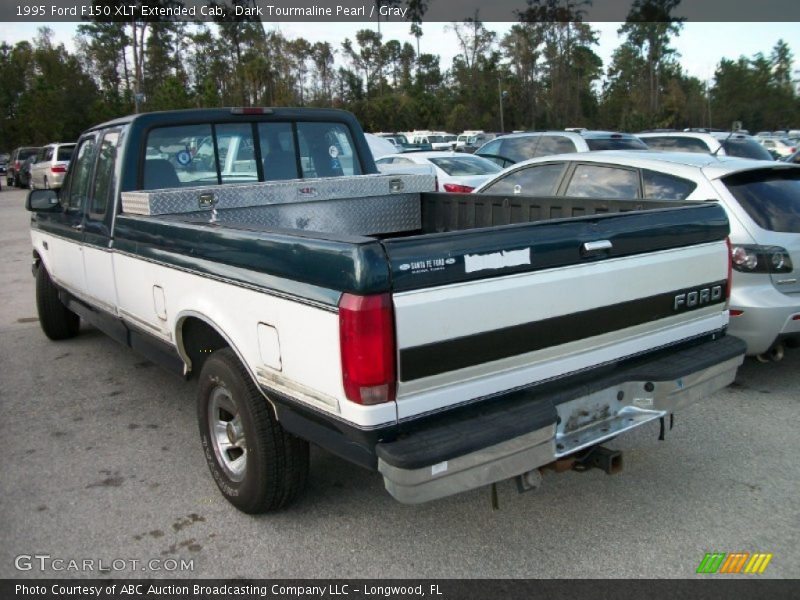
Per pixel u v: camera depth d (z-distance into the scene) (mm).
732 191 5070
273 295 2924
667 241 3324
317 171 5535
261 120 5172
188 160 4867
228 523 3553
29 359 6340
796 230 4957
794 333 4918
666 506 3641
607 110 87188
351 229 5074
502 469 2734
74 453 4391
